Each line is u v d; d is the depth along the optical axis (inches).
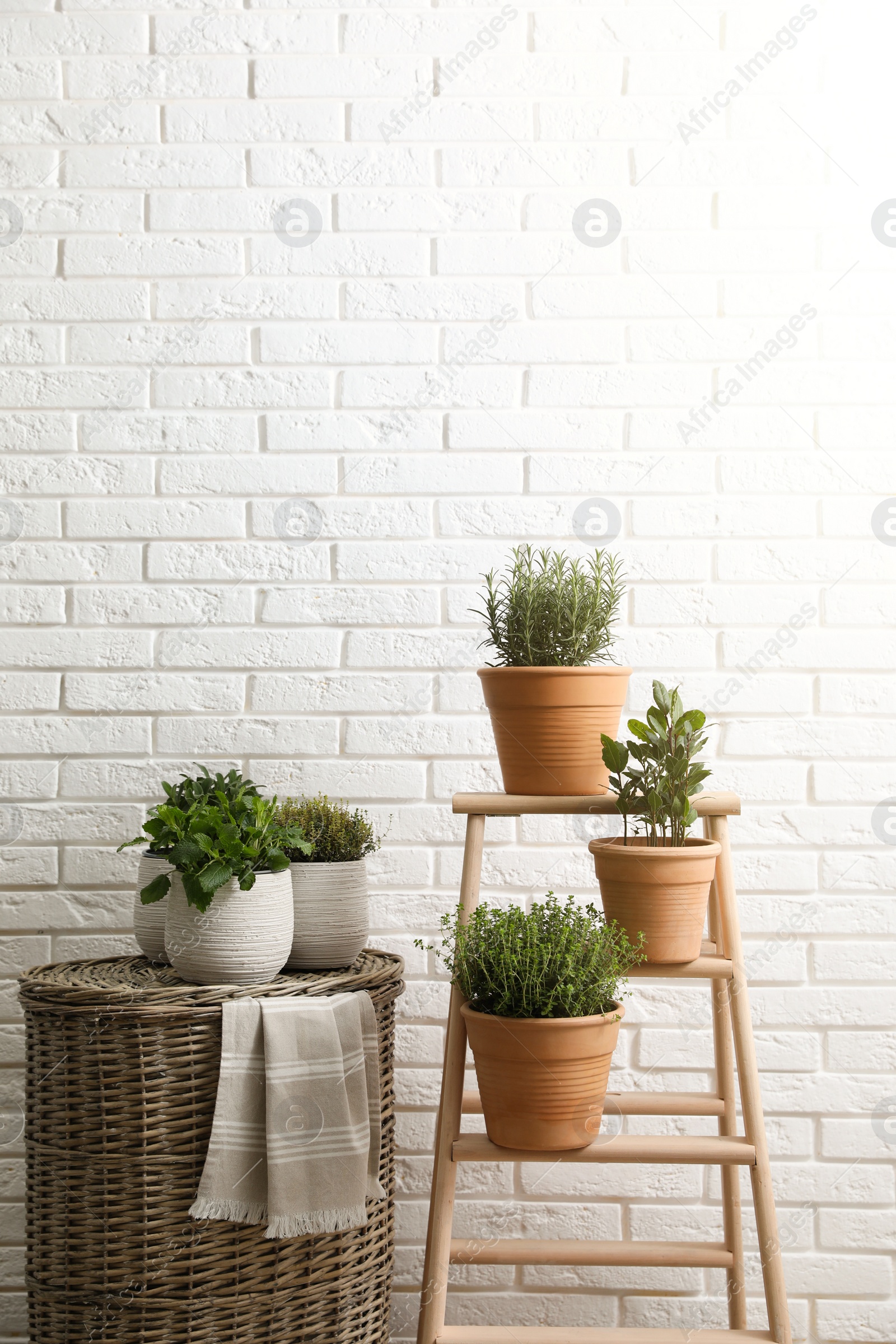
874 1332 60.4
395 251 63.5
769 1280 46.8
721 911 50.1
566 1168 61.0
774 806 62.8
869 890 62.4
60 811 62.3
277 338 63.4
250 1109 46.1
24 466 63.1
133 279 63.4
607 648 61.9
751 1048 48.3
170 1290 46.4
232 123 63.6
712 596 63.4
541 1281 60.7
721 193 63.7
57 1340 47.6
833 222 63.7
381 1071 52.6
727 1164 47.4
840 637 63.2
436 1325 47.0
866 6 63.8
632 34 63.8
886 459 63.6
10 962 61.6
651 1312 60.5
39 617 62.8
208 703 62.8
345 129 63.6
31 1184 49.2
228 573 63.1
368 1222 51.0
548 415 63.4
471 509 63.4
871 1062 61.7
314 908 53.0
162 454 63.3
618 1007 47.4
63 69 63.5
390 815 62.8
